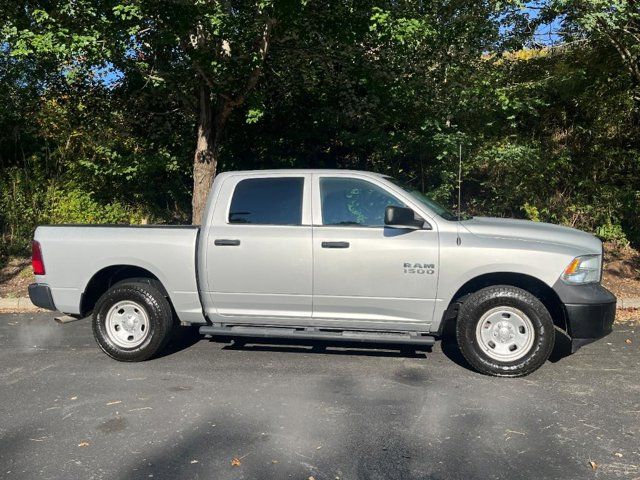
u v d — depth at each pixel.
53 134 11.83
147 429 4.05
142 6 7.23
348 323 5.38
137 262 5.63
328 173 5.54
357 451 3.69
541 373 5.26
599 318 4.96
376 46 9.18
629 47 9.16
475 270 5.07
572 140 11.29
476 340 5.13
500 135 10.48
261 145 11.39
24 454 3.68
